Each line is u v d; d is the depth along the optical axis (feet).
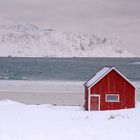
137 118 88.74
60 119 92.68
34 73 491.72
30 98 202.59
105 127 77.15
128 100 143.33
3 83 313.73
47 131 73.56
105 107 140.87
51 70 563.89
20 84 305.12
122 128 75.66
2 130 74.08
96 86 140.36
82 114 104.68
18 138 67.05
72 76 438.40
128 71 564.30
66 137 68.28
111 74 142.10
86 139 66.80
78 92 237.66
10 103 146.10
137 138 66.59
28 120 90.33
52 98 203.41
